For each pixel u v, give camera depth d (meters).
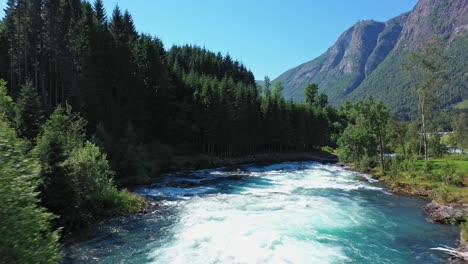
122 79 60.78
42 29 59.06
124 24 73.44
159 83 67.81
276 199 33.16
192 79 80.69
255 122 82.19
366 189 40.16
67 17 65.00
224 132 72.00
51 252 9.02
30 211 8.48
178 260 17.69
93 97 53.22
